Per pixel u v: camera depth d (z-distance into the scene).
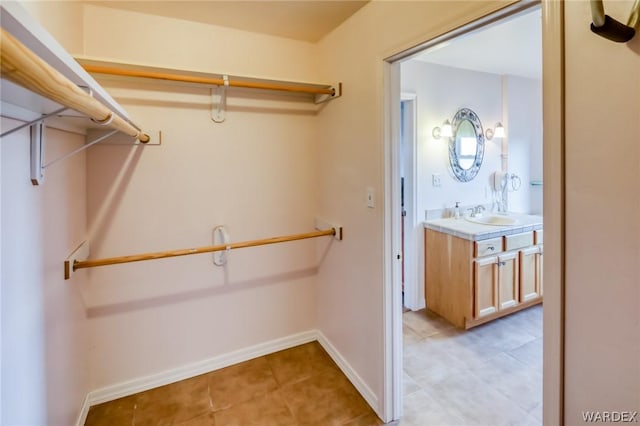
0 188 0.87
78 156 1.61
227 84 1.76
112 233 1.83
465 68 3.04
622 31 0.70
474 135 3.16
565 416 0.90
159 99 1.87
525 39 2.37
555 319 0.90
